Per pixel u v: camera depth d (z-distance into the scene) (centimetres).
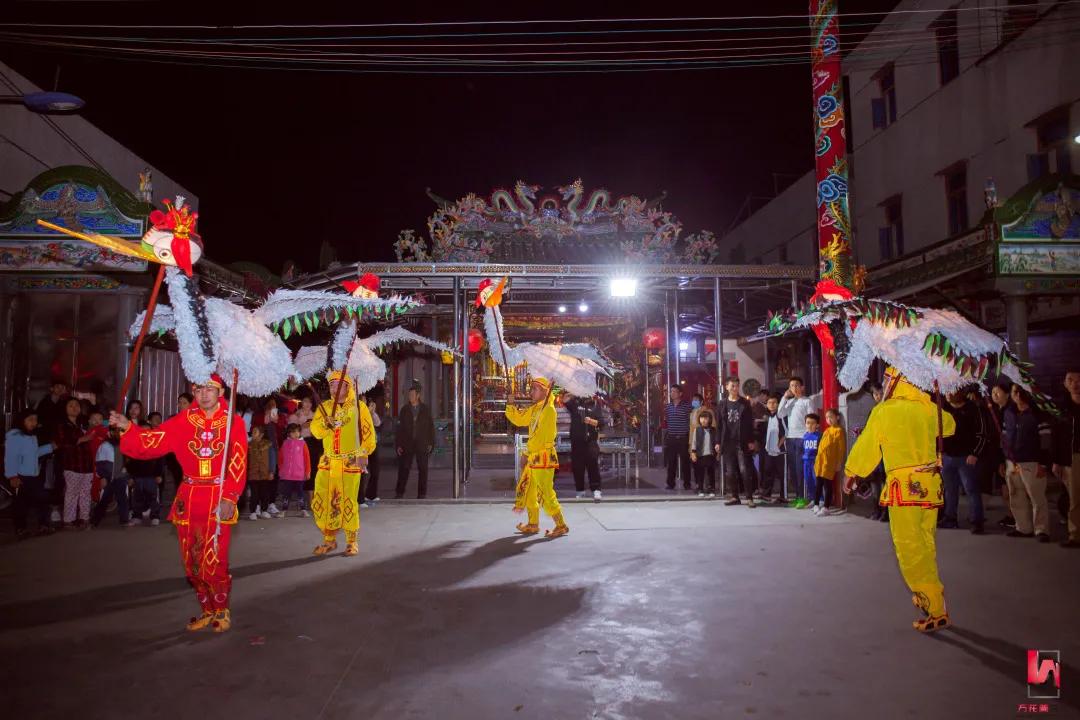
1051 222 1234
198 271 1284
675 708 381
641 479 1508
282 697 398
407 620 536
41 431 1022
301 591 621
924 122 1767
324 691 406
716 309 1283
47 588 640
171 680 424
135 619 545
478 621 532
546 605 572
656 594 604
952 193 1692
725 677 423
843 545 808
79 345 1168
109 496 968
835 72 1088
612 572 682
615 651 466
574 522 981
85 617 550
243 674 432
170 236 485
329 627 521
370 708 383
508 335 1998
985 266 1252
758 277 1291
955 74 1686
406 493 1329
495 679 421
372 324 1847
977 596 593
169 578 677
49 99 951
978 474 880
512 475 1647
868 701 388
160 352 1356
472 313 1886
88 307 1172
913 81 1811
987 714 372
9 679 427
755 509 1089
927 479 511
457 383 1231
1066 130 1390
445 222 1443
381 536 886
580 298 1762
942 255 1484
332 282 1296
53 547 827
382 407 1823
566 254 1451
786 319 660
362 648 476
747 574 672
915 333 524
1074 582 639
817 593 605
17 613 562
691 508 1105
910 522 511
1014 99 1490
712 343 2392
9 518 1049
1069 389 806
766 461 1203
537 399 896
